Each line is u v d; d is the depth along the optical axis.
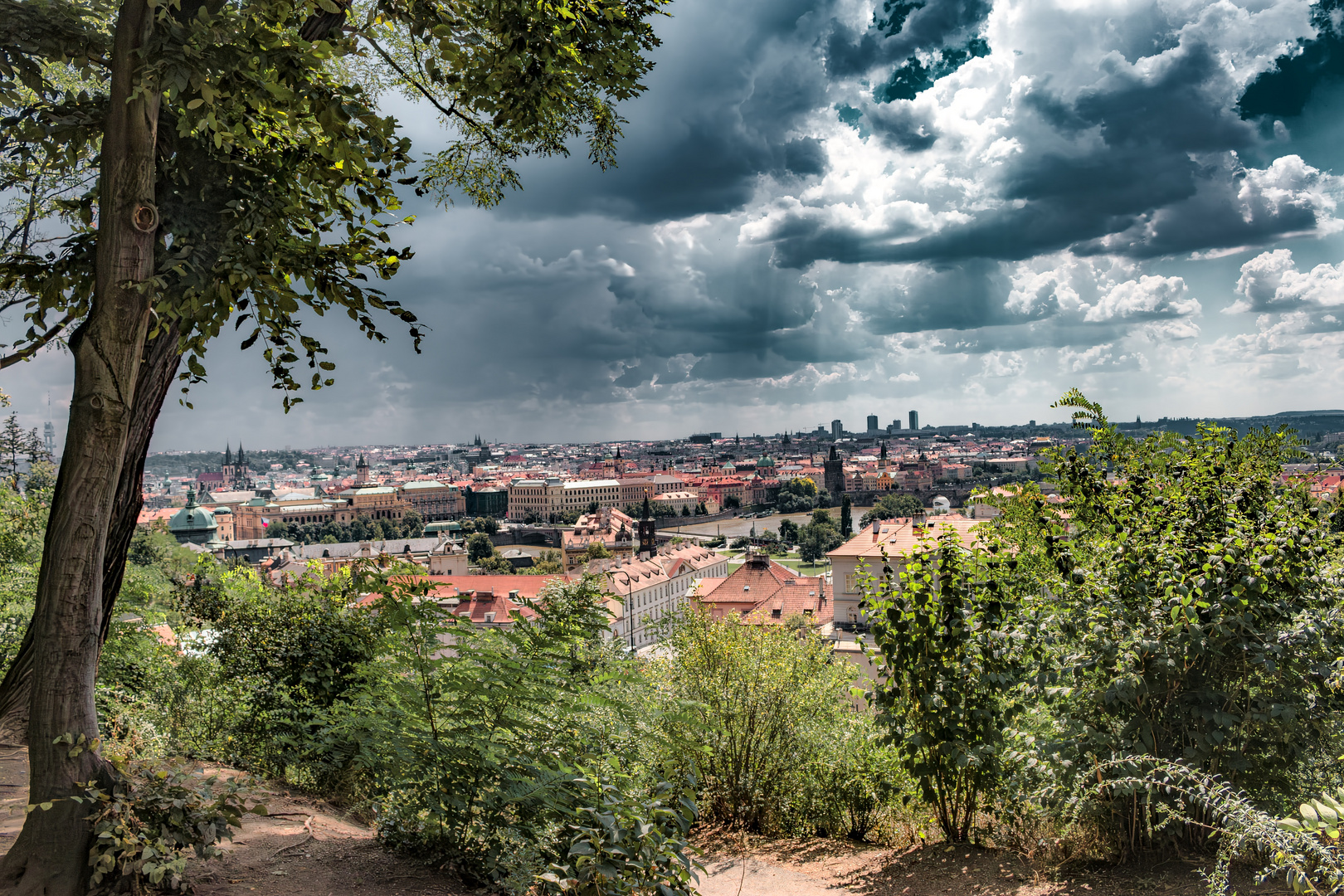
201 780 5.15
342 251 5.35
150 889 4.45
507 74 7.44
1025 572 7.94
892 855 8.19
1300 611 6.16
